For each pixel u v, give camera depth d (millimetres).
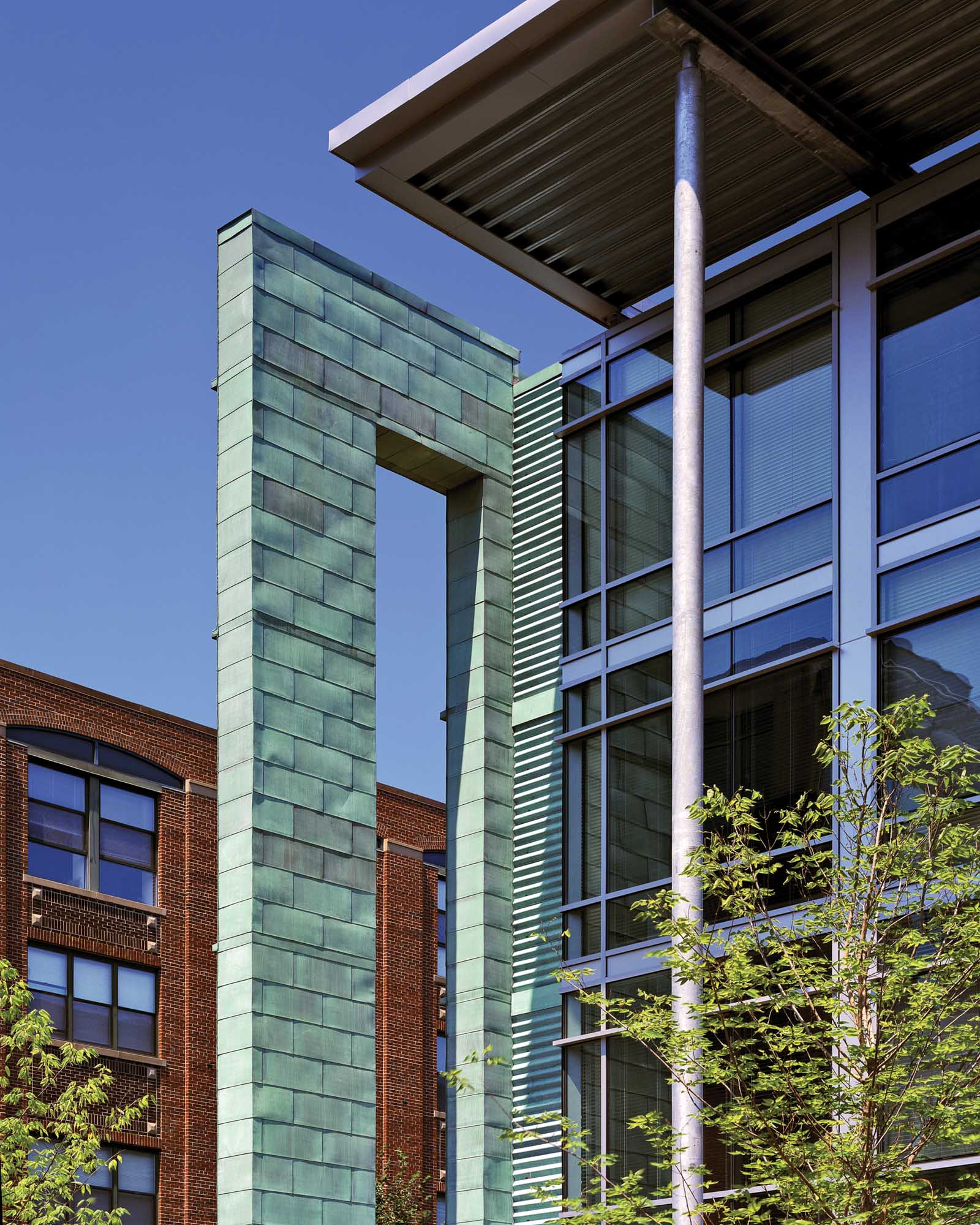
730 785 23672
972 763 20750
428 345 28984
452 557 29000
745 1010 17250
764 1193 20656
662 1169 22938
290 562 26156
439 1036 50281
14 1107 37312
